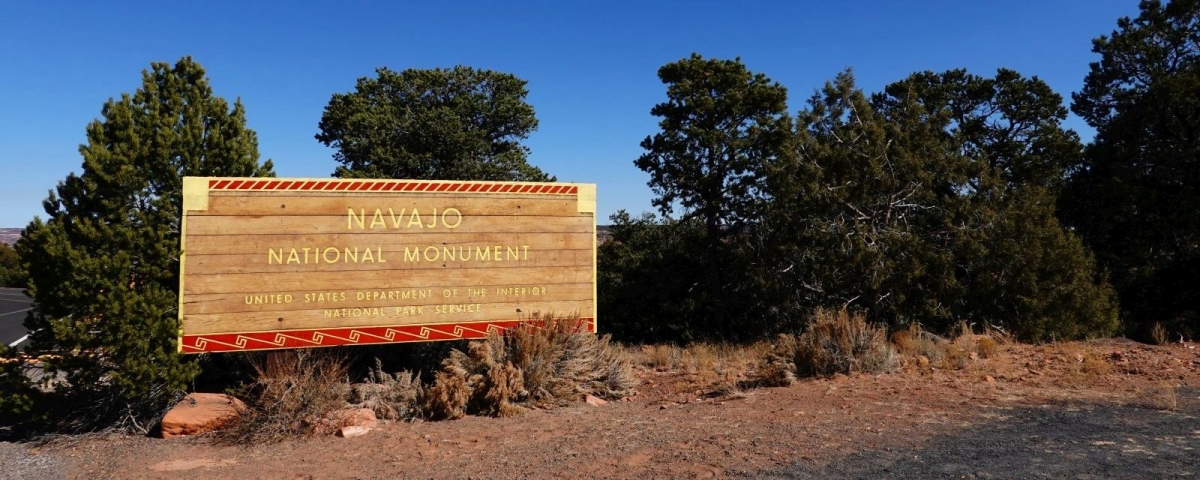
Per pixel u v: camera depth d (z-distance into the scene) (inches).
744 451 238.2
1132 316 672.4
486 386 354.6
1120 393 311.9
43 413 326.6
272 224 354.6
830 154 637.9
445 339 380.5
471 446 278.5
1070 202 795.4
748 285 706.2
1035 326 550.6
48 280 315.9
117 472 265.4
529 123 1032.8
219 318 342.3
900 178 630.5
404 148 880.3
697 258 822.5
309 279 358.6
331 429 315.6
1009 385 340.5
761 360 470.9
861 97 673.0
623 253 860.0
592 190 413.1
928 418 274.5
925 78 932.0
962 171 635.5
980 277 581.9
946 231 618.5
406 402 353.1
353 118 877.8
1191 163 741.3
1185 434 236.4
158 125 349.7
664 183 811.4
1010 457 215.8
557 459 245.1
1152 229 732.7
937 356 428.5
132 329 317.4
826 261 632.4
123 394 325.4
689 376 459.2
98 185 327.6
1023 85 866.8
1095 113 909.2
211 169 365.1
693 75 788.6
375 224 372.2
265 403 315.9
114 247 327.6
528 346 371.6
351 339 363.9
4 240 2017.7
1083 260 583.8
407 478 234.7
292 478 243.9
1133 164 781.9
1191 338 514.6
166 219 342.6
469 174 924.6
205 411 327.3
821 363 402.6
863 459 220.5
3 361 325.7
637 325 836.0
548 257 402.0
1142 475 193.9
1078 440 233.0
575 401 378.6
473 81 1013.2
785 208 649.0
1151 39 841.5
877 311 599.5
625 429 290.0
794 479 203.9
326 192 365.1
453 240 385.1
